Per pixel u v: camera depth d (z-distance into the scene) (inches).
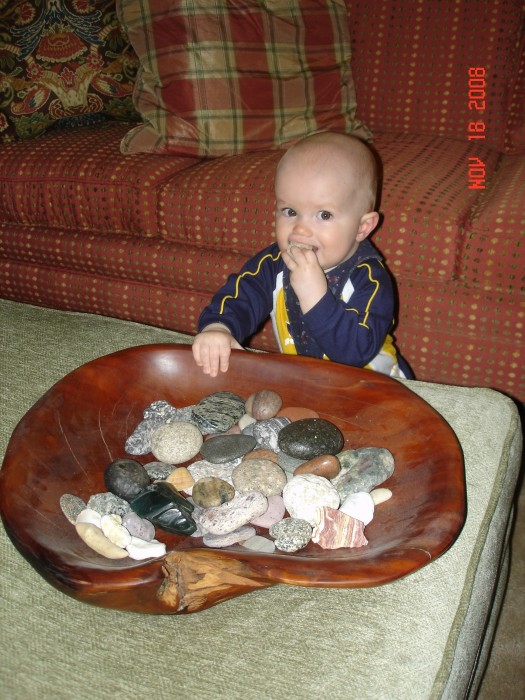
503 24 65.6
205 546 26.6
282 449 31.2
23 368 40.3
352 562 22.0
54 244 68.9
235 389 35.4
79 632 24.5
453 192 56.4
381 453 29.8
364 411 32.4
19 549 23.5
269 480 29.3
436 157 63.1
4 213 70.9
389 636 24.2
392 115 70.6
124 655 23.6
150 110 64.9
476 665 31.4
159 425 33.1
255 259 47.5
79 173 64.8
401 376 48.7
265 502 27.9
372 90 70.4
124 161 64.3
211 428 33.1
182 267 63.1
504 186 58.2
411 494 27.7
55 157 66.7
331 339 39.5
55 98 68.8
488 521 29.9
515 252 51.4
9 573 26.9
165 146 64.6
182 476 30.1
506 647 42.6
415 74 68.7
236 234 59.7
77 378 32.2
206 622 24.9
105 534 26.1
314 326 39.4
